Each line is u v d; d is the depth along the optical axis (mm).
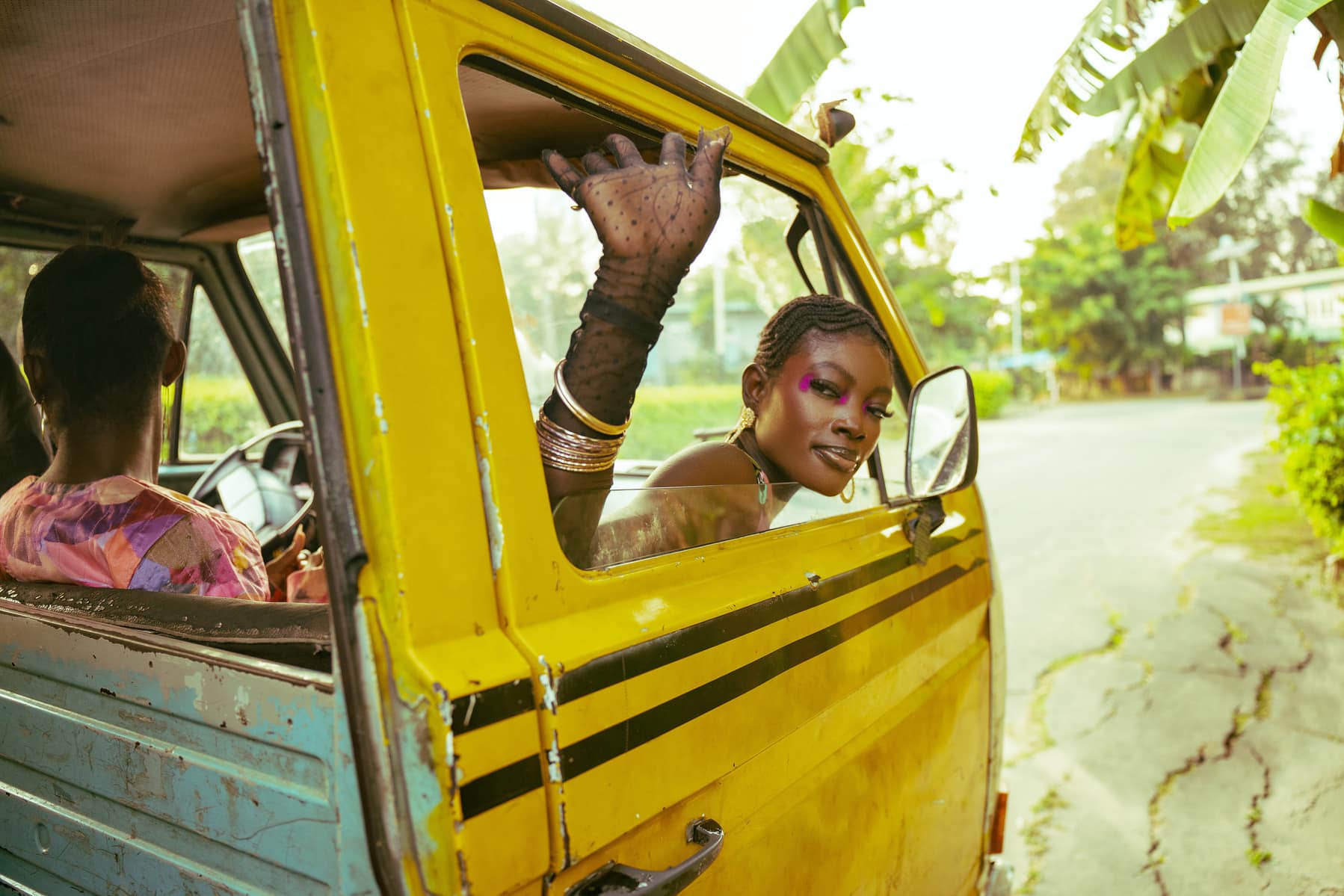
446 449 894
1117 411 34219
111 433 1488
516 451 963
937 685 1834
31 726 1218
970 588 2016
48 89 1588
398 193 897
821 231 1869
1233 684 4969
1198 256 48281
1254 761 4059
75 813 1173
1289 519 9734
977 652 2084
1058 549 8727
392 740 815
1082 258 46375
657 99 1354
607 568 1085
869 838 1550
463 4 1029
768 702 1232
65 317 1434
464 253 949
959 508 2090
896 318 1970
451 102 979
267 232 2590
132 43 1419
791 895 1316
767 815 1257
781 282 1979
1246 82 2920
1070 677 5168
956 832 1977
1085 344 47719
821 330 1567
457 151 968
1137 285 46188
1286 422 7301
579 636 969
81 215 2289
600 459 1063
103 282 1455
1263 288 44969
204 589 1391
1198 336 48938
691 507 1265
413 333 885
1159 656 5457
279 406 3082
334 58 869
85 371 1445
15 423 2006
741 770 1196
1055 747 4273
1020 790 3873
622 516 1129
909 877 1729
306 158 854
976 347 37562
